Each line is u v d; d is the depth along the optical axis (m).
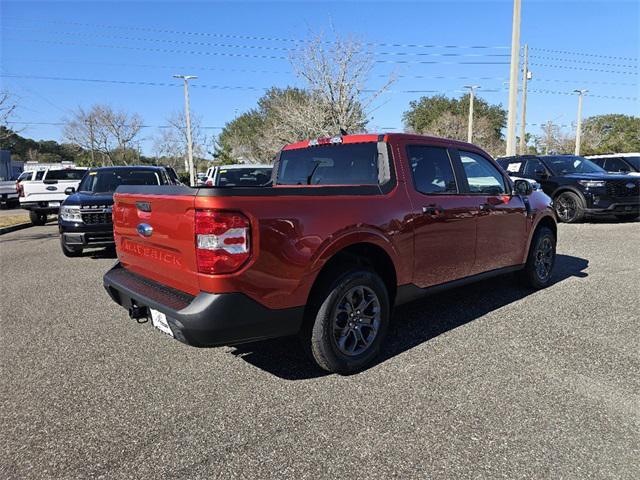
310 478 2.36
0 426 2.89
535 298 5.37
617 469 2.38
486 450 2.55
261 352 3.96
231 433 2.77
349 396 3.17
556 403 3.03
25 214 18.66
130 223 3.67
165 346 4.14
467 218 4.41
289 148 4.83
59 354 4.00
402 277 3.84
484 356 3.77
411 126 62.38
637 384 3.28
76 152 51.22
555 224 5.91
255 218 2.90
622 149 49.94
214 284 2.82
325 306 3.29
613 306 5.02
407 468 2.42
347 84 23.97
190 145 36.47
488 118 57.56
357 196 3.52
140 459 2.54
